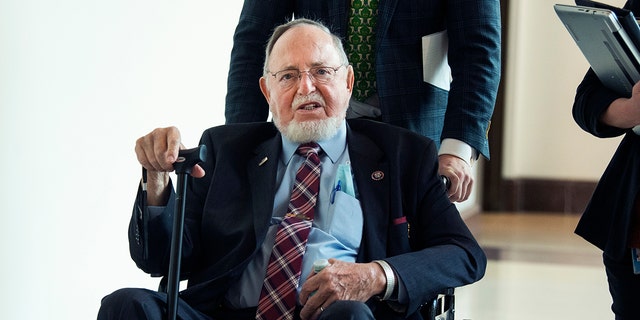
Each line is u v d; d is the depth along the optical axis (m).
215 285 2.75
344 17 3.31
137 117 4.34
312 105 2.83
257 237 2.78
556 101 10.41
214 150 2.97
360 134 2.96
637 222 2.79
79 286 4.00
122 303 2.49
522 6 10.41
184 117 4.73
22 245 3.62
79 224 3.98
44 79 3.70
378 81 3.27
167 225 2.74
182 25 4.66
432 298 2.73
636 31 2.63
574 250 8.03
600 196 2.93
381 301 2.74
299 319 2.71
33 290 3.70
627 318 2.90
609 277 2.94
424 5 3.29
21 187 3.60
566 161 10.44
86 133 3.98
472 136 3.18
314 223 2.83
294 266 2.75
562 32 10.36
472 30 3.25
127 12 4.20
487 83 3.24
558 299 6.03
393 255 2.81
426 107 3.32
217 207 2.89
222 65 5.11
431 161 2.89
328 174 2.89
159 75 4.49
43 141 3.72
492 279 6.70
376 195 2.85
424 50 3.31
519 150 10.50
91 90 4.00
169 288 2.53
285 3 3.44
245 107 3.37
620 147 2.91
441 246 2.77
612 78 2.80
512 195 10.48
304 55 2.83
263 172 2.89
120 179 4.26
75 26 3.87
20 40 3.56
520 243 8.36
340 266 2.57
